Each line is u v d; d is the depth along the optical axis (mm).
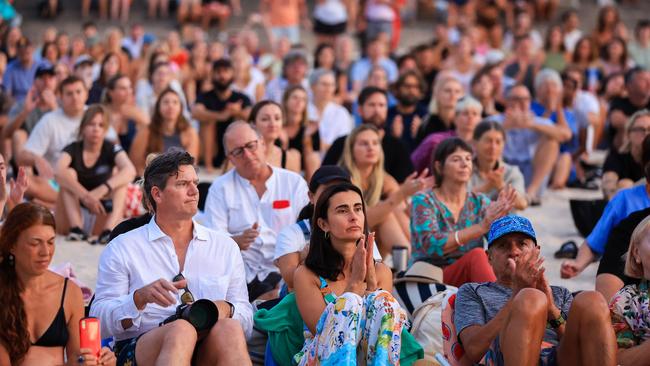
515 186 18297
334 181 13531
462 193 15469
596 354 10719
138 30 42094
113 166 19609
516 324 10609
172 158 11992
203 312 11133
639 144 18938
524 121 23484
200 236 12227
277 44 38875
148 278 12023
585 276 17250
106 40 36750
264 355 12461
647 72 25016
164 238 12094
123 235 12141
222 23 49031
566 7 52281
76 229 19156
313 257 12094
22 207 10828
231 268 12328
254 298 14703
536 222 21531
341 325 10930
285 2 43531
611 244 13562
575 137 25500
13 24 46406
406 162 19594
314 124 23516
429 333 13062
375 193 17031
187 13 48875
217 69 26219
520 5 50344
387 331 10922
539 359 11195
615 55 36344
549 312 11445
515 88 23828
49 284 11141
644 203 14672
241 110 26297
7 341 10820
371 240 11727
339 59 37500
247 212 15133
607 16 41219
